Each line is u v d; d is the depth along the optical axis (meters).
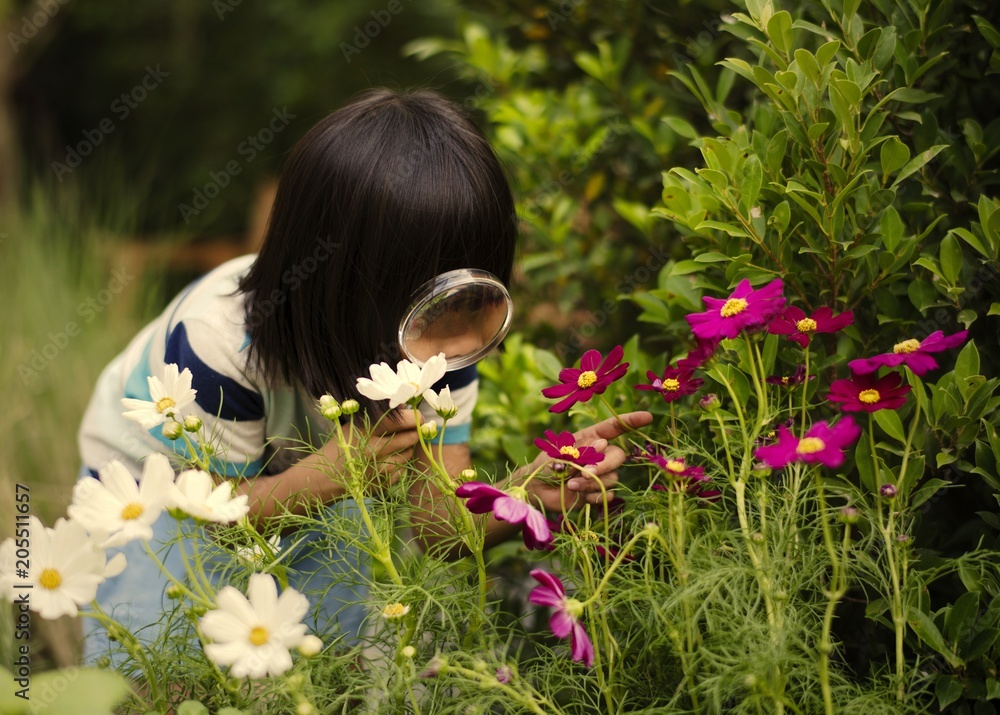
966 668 0.86
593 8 1.65
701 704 0.83
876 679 0.83
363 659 0.87
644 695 0.87
